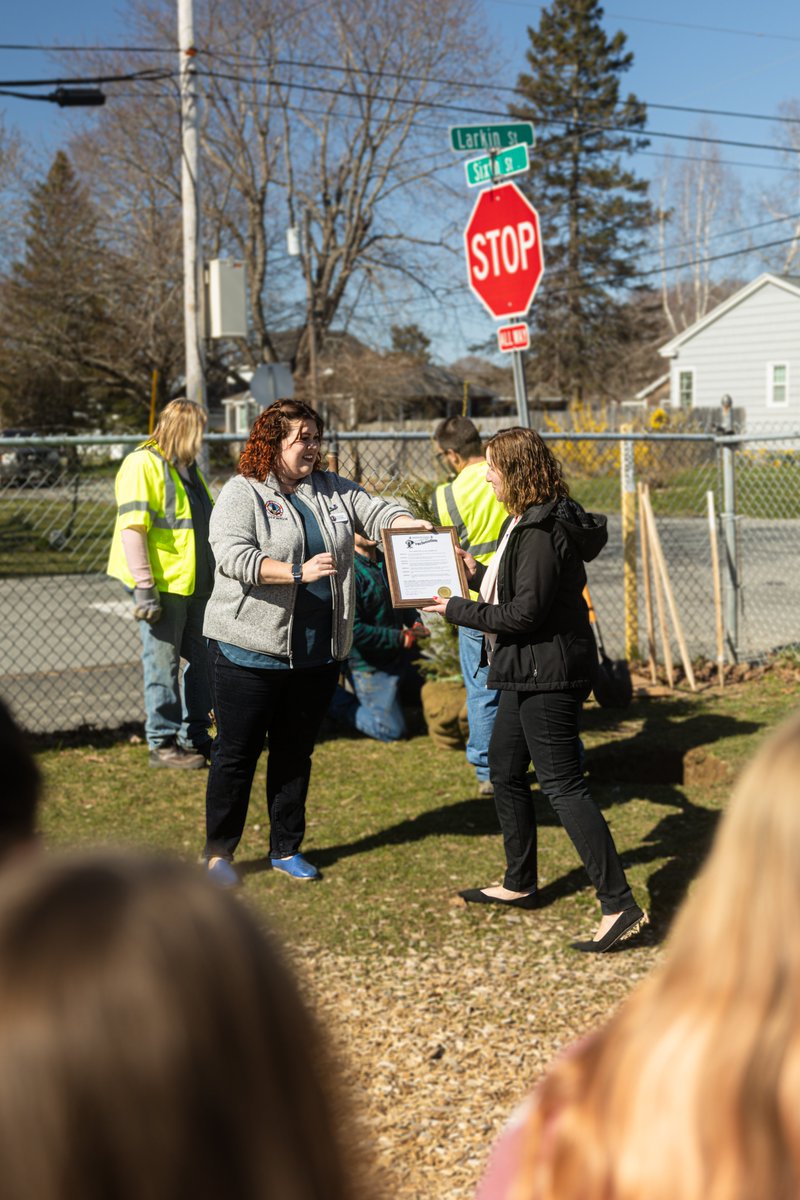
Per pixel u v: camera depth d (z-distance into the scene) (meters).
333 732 7.35
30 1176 0.72
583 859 4.41
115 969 0.75
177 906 0.79
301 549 4.82
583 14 60.03
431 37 32.84
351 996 3.96
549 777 4.48
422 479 7.63
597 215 60.72
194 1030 0.75
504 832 4.74
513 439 4.53
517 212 6.43
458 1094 3.34
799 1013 1.04
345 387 35.72
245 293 12.48
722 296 76.88
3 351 38.91
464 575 4.88
